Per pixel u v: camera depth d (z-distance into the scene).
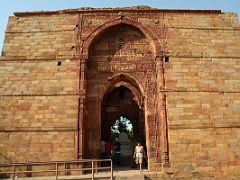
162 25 21.86
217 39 21.59
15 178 17.62
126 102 30.66
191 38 21.53
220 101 20.06
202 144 19.16
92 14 22.20
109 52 22.14
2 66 20.80
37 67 20.84
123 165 27.19
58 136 19.38
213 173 18.66
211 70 20.73
